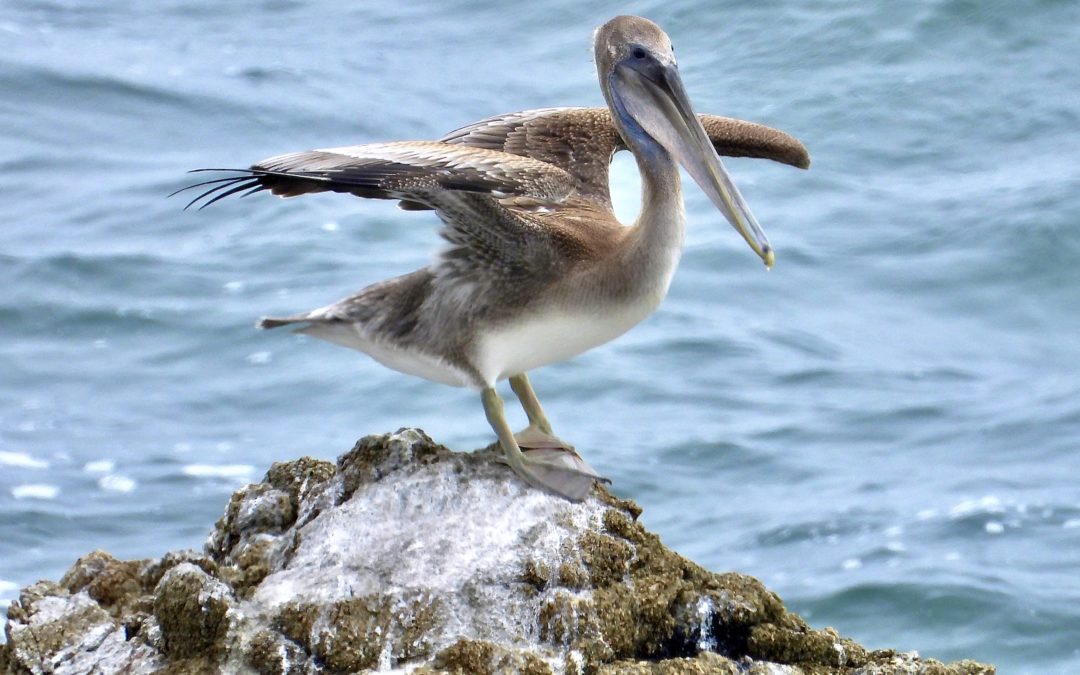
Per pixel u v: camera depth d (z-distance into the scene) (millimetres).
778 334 24375
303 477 9680
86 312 24609
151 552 18234
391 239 26922
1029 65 32500
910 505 19484
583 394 22391
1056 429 21297
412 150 9117
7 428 21297
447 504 8992
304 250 26469
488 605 8570
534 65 34656
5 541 18375
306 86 34500
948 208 28156
